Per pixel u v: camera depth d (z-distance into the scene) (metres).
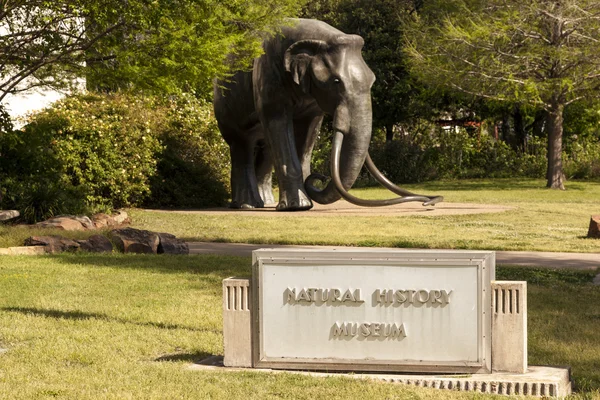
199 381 6.09
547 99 33.75
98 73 13.21
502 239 16.52
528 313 8.94
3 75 14.27
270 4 14.81
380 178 19.39
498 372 6.11
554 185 33.84
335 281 6.24
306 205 20.84
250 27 14.69
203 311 8.95
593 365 6.82
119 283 10.79
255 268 6.38
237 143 23.25
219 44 13.34
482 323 6.05
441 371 6.12
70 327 8.04
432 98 42.44
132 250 14.45
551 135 33.81
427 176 41.50
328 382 5.96
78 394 5.79
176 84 13.71
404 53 36.84
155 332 7.84
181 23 12.95
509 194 30.52
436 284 6.09
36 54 13.42
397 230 17.56
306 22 19.66
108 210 20.92
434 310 6.11
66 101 23.09
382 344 6.18
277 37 19.89
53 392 5.80
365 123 18.69
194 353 7.12
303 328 6.31
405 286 6.14
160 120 25.12
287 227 17.94
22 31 13.50
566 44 31.86
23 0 12.91
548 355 7.09
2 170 20.09
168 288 10.45
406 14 41.06
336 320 6.25
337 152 18.45
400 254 6.14
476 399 5.60
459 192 31.78
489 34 30.59
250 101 21.81
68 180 21.53
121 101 23.44
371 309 6.19
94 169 21.91
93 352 7.02
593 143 44.75
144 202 24.41
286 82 20.05
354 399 5.58
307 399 5.62
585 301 9.77
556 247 15.48
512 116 47.00
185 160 25.36
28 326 8.09
